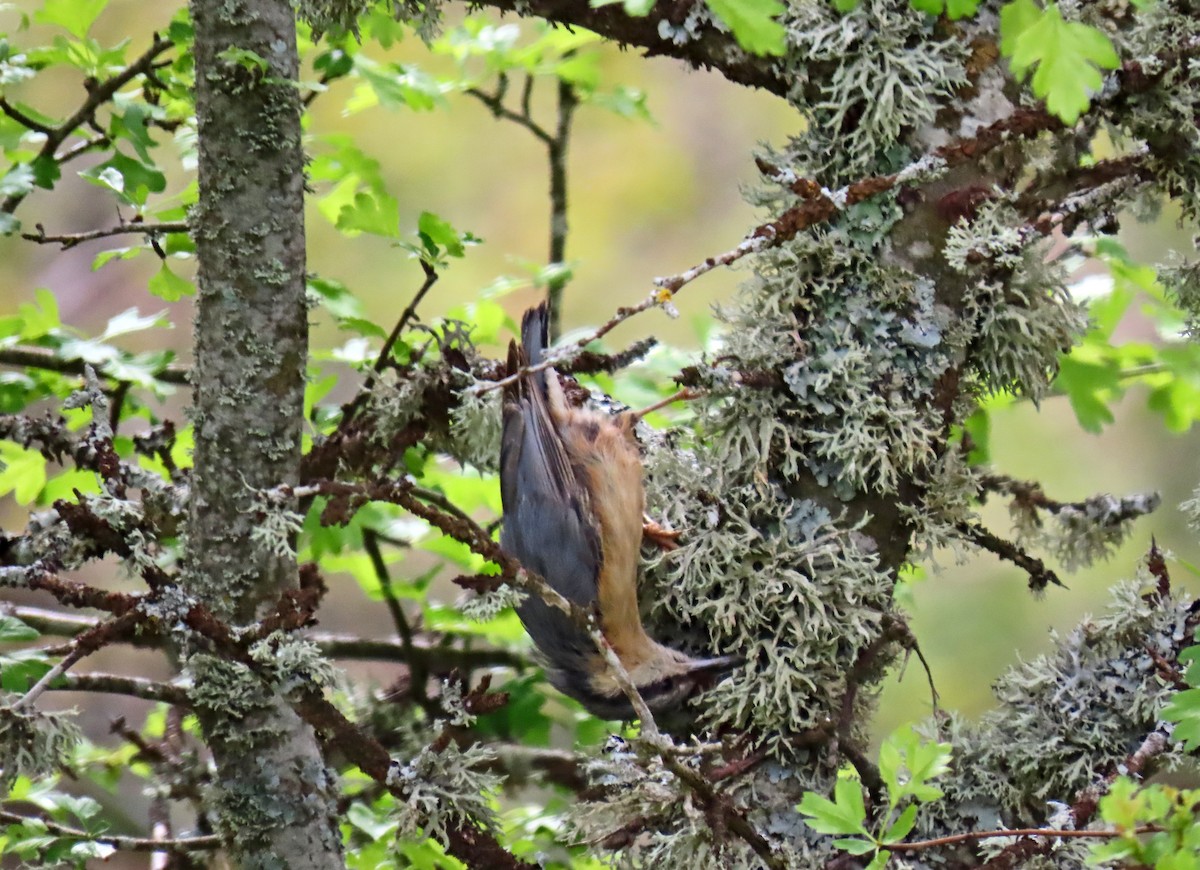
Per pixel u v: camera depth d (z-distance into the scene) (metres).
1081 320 6.47
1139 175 6.62
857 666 6.34
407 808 5.66
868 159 6.26
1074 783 6.29
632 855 6.20
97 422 5.96
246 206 5.98
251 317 6.04
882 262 6.30
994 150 6.31
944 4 5.58
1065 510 7.71
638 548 7.52
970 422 8.88
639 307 5.56
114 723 8.52
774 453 6.48
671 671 6.74
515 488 8.02
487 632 9.71
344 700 9.23
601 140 16.72
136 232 7.72
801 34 6.22
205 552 6.15
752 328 6.54
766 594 6.20
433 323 8.73
